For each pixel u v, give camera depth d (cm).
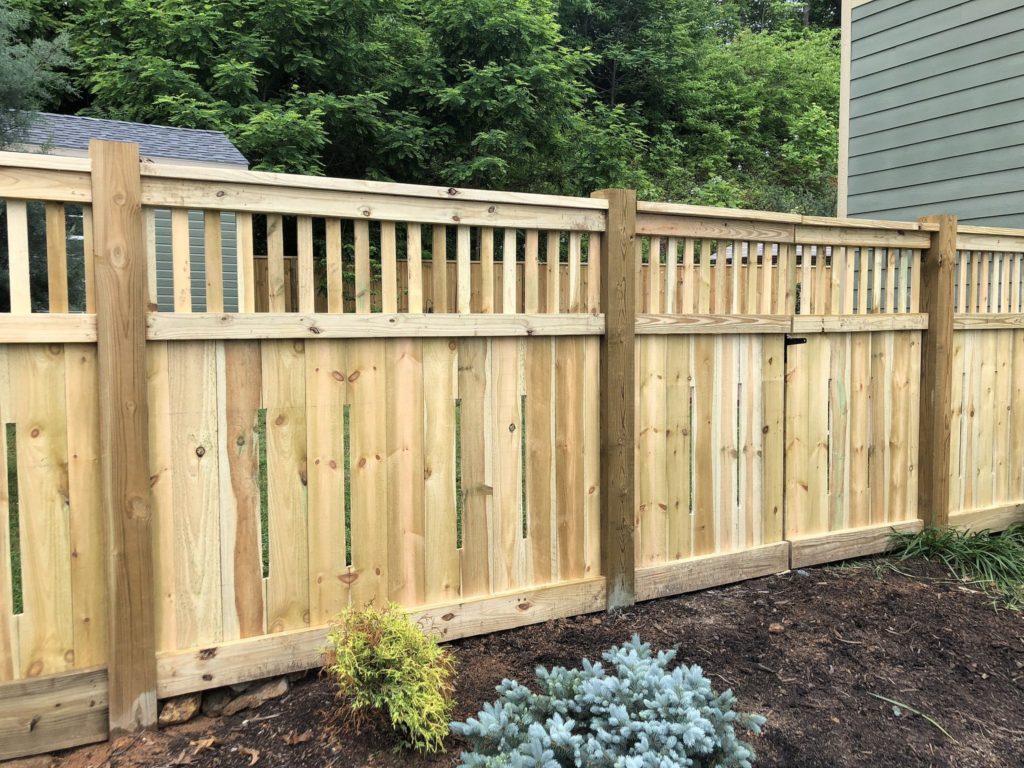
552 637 308
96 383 232
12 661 226
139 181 229
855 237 402
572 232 320
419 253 282
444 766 225
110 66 1433
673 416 352
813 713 260
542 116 1576
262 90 1487
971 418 452
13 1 1459
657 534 351
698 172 2039
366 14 1524
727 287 367
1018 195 616
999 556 397
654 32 2153
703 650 301
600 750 192
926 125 689
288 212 254
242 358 252
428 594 292
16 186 214
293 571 265
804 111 2305
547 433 318
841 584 374
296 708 254
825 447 402
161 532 243
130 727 238
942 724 258
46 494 227
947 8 664
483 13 1544
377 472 279
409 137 1453
